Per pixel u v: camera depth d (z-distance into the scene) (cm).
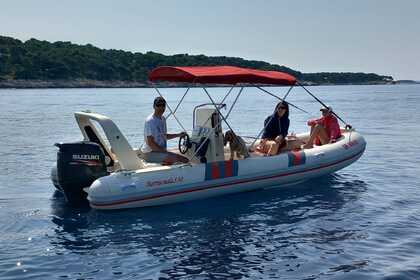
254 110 3566
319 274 496
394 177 979
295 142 963
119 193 704
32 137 1736
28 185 901
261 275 494
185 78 808
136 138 1697
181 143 834
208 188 775
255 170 815
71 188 730
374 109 3534
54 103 4459
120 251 559
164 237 605
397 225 653
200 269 509
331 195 820
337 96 6800
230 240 595
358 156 963
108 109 3556
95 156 733
